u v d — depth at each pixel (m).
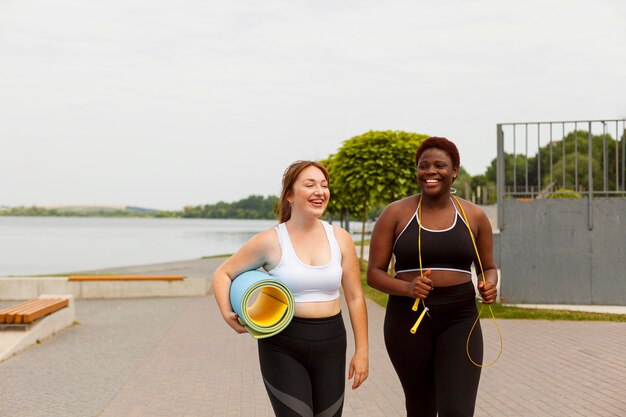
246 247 3.77
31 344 9.79
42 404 6.62
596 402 6.36
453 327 4.12
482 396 6.68
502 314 11.70
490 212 31.33
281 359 3.67
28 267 34.88
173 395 6.98
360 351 3.87
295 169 3.81
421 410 4.39
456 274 4.17
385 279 4.21
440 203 4.24
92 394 7.02
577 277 12.72
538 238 12.83
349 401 6.71
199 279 16.80
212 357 9.01
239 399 6.82
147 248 58.41
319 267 3.72
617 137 12.59
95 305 15.04
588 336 9.84
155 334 10.94
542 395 6.66
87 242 73.81
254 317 3.81
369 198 17.97
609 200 12.62
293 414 3.57
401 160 17.28
